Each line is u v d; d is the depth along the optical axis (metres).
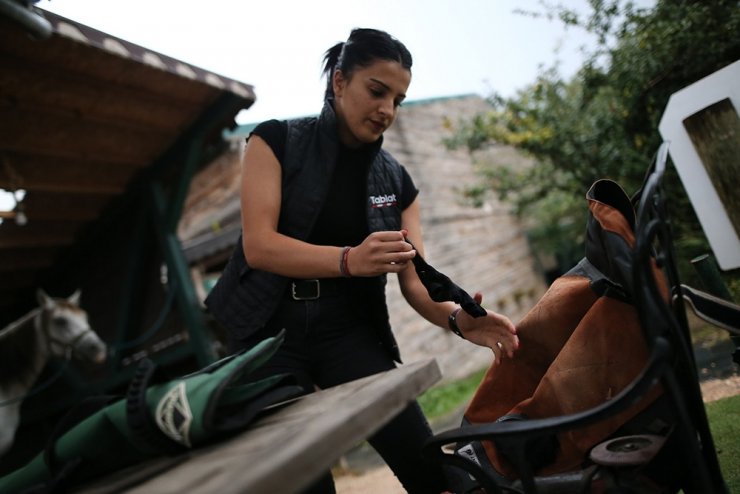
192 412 0.83
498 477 1.12
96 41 3.24
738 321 1.30
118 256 5.55
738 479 1.55
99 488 0.84
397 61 1.44
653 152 4.14
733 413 2.04
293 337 1.60
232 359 1.04
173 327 5.24
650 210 0.89
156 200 5.05
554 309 1.20
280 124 1.63
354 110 1.48
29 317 4.39
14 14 2.22
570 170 5.46
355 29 1.51
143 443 0.87
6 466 5.68
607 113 4.57
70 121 3.93
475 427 0.92
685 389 0.93
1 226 4.82
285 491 0.56
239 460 0.68
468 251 10.05
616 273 1.00
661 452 0.95
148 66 3.68
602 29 3.95
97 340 4.46
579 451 1.04
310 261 1.33
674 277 1.03
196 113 4.56
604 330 1.04
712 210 2.23
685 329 1.02
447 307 1.50
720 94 2.13
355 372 1.62
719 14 3.15
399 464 1.52
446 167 10.34
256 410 0.94
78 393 5.57
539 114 5.73
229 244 6.00
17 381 4.20
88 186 4.77
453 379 7.71
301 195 1.58
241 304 1.62
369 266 1.25
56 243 5.43
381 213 1.69
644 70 3.64
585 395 1.03
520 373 1.25
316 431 0.65
